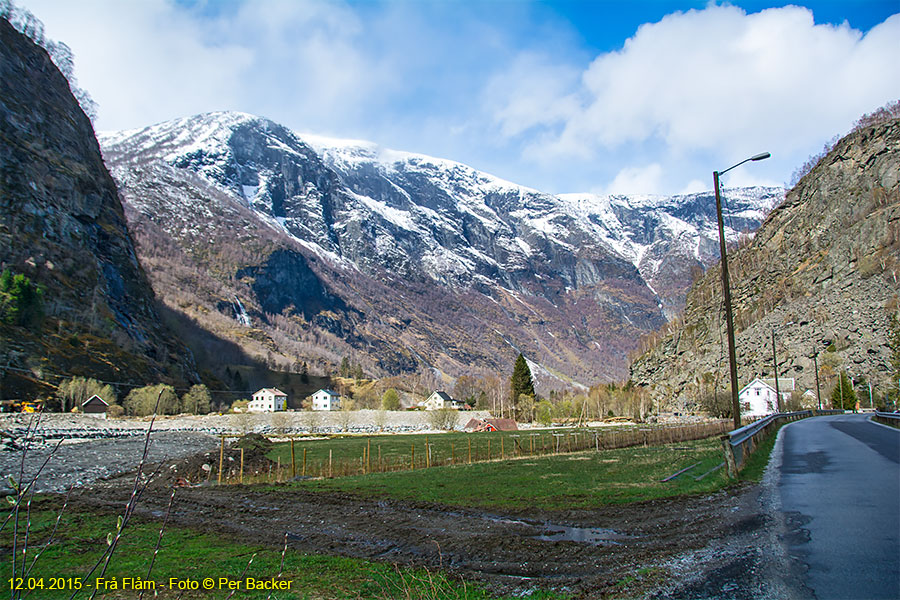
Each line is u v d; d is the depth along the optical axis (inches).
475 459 1599.4
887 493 593.9
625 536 517.0
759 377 4968.0
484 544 521.0
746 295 6358.3
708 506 617.3
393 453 2080.5
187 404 4534.9
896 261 4446.4
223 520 690.2
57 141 6314.0
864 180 5428.2
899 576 333.7
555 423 5019.7
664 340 7465.6
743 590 328.2
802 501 579.5
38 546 544.4
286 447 2549.2
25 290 4190.5
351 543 551.2
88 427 2960.1
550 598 355.9
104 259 6023.6
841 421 2244.1
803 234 6018.7
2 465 1236.5
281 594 390.3
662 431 1958.7
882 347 4050.2
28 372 3634.4
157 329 6166.3
